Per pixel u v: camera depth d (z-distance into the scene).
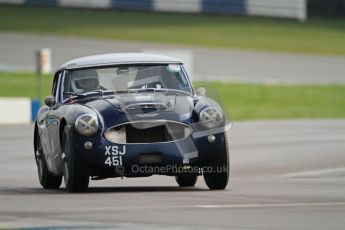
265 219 24.17
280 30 196.12
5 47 158.25
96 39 167.38
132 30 179.00
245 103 117.81
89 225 23.19
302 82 145.00
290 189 34.50
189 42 172.75
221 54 166.12
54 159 36.59
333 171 46.38
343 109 114.88
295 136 74.12
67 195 32.62
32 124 90.62
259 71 153.12
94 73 36.78
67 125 33.72
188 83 36.53
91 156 33.06
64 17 190.00
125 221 23.98
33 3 198.50
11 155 59.97
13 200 31.00
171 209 26.70
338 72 158.38
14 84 124.00
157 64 36.91
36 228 22.69
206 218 24.44
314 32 197.75
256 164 52.03
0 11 192.38
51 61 146.62
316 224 23.11
